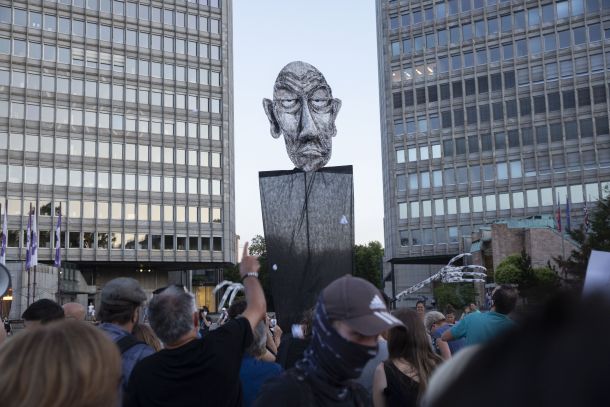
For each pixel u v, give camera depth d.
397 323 2.52
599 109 64.44
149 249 69.81
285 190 8.42
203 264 74.44
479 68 71.00
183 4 76.00
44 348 1.73
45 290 50.47
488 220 68.06
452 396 0.79
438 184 71.44
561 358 0.70
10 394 1.66
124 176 69.94
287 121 8.49
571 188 64.69
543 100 67.38
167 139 72.69
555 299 0.74
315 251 8.24
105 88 70.50
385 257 81.38
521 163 67.50
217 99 76.50
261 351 4.86
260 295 3.77
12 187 64.12
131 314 4.20
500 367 0.75
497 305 5.81
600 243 22.17
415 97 74.06
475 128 70.31
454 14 72.94
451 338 6.02
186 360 3.38
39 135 66.25
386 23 77.00
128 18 72.69
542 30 68.12
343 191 8.35
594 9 65.75
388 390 4.12
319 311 2.61
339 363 2.56
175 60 74.69
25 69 66.50
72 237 66.44
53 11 68.69
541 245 41.53
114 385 1.81
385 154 78.25
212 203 74.00
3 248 41.88
